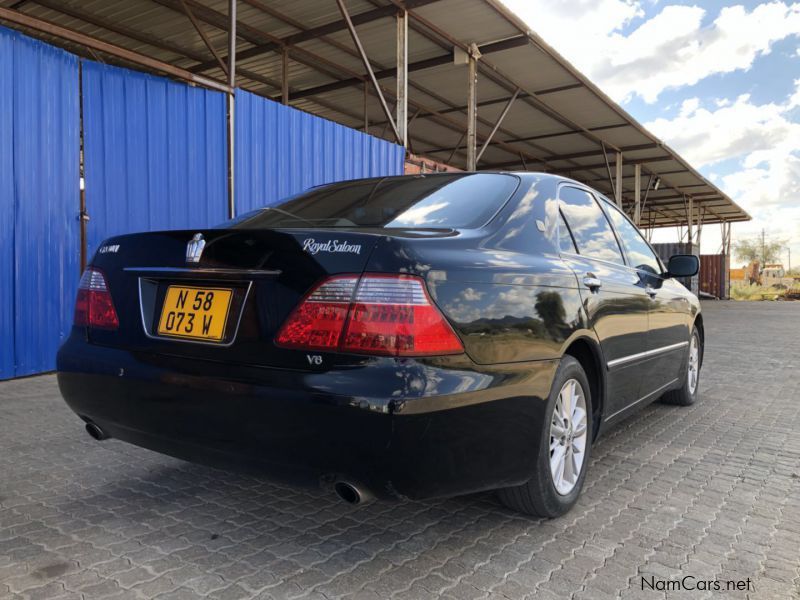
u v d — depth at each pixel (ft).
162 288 7.34
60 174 17.72
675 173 68.39
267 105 24.61
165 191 20.74
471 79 33.73
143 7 29.14
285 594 6.30
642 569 7.00
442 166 36.96
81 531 7.81
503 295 6.98
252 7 29.27
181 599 6.17
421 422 5.79
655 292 12.13
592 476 10.30
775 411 15.38
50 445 11.45
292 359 6.12
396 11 29.27
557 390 7.93
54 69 17.47
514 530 8.00
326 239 6.33
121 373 7.25
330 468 5.95
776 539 7.88
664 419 14.43
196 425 6.65
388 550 7.37
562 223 9.51
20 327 16.97
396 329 5.85
